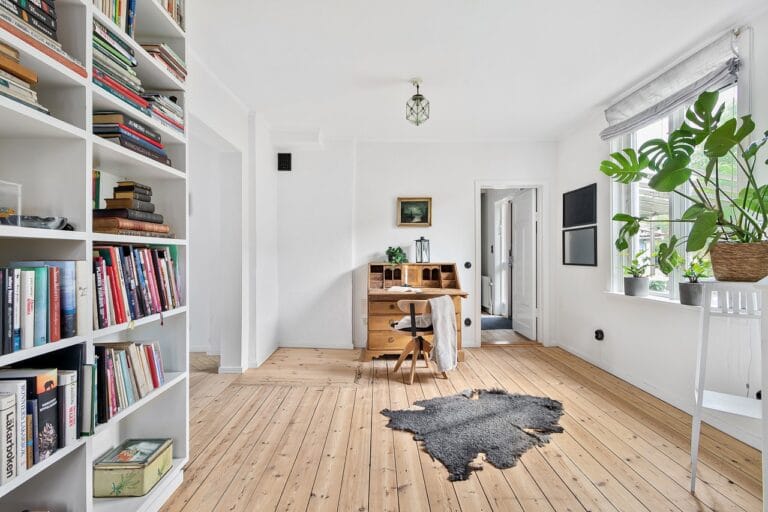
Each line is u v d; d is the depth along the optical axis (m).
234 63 2.95
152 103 1.80
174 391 2.03
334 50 2.75
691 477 1.92
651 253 3.36
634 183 3.58
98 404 1.47
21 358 1.10
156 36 2.05
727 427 2.52
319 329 4.87
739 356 2.42
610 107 3.59
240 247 3.90
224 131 3.39
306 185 4.86
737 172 2.45
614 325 3.76
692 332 2.81
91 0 1.41
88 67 1.39
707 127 1.99
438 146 4.96
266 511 1.79
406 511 1.79
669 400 3.03
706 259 2.76
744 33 2.38
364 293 4.93
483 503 1.84
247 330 4.01
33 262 1.25
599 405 3.01
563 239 4.78
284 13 2.31
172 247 2.01
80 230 1.37
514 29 2.50
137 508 1.65
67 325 1.29
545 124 4.38
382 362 4.25
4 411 1.05
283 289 4.87
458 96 3.58
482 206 8.37
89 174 1.38
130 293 1.63
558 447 2.36
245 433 2.56
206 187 4.73
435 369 3.98
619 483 2.00
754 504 1.82
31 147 1.37
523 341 5.20
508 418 2.75
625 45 2.70
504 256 7.39
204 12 2.30
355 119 4.21
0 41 1.08
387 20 2.40
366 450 2.34
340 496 1.90
